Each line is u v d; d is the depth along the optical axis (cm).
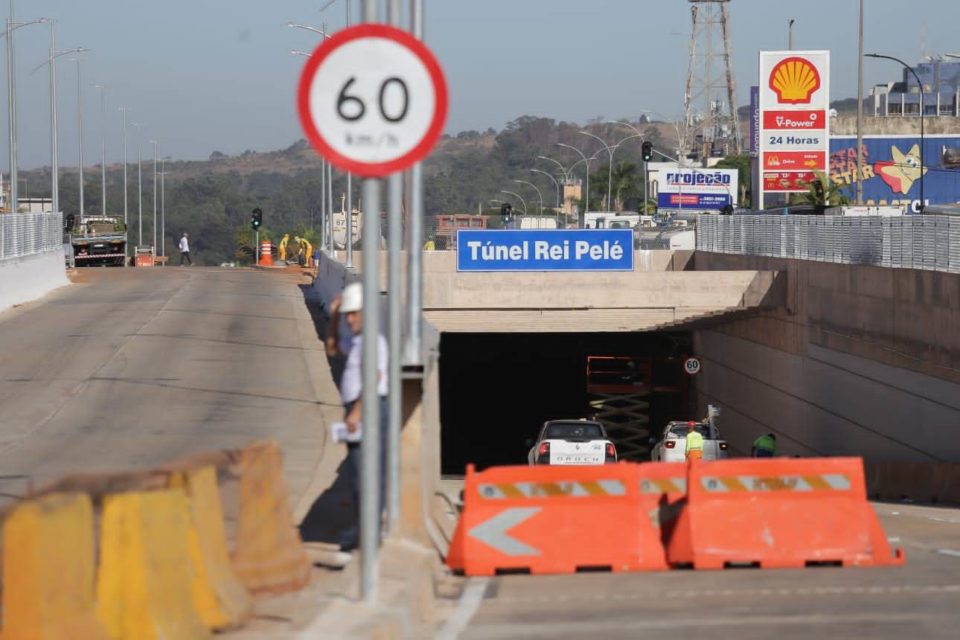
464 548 5056
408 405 5066
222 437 7700
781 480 5200
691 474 5181
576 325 17250
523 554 5069
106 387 9862
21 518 2486
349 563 4206
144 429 8006
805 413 15138
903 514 8519
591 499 5159
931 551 5872
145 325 14262
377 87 3175
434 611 4100
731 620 3944
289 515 4041
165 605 3009
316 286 19875
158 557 3011
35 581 2495
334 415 8694
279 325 14762
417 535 4897
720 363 19600
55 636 2530
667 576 4950
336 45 3170
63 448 7262
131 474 2975
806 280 15100
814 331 14800
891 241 12688
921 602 4238
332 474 6425
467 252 17812
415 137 3181
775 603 4250
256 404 9150
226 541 3566
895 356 12131
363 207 3272
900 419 12031
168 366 11112
